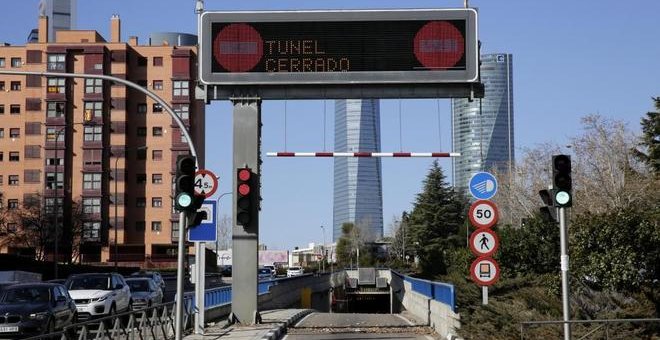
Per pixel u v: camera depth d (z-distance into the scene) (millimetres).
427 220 97188
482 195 18156
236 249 21953
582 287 19672
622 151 45719
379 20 20906
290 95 21422
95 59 98125
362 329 23594
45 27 102750
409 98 21188
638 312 18078
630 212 18656
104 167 97812
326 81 20875
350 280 88188
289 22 21047
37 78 98688
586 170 45906
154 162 100312
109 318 14914
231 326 21641
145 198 100188
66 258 87625
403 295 47906
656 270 18219
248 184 21234
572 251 19047
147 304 32094
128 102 99625
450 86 21047
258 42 21062
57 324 21203
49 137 97938
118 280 29047
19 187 98000
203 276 19859
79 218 86688
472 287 24156
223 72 21062
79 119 97938
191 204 15070
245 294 22000
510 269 27953
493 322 17500
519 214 58188
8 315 20031
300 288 53719
